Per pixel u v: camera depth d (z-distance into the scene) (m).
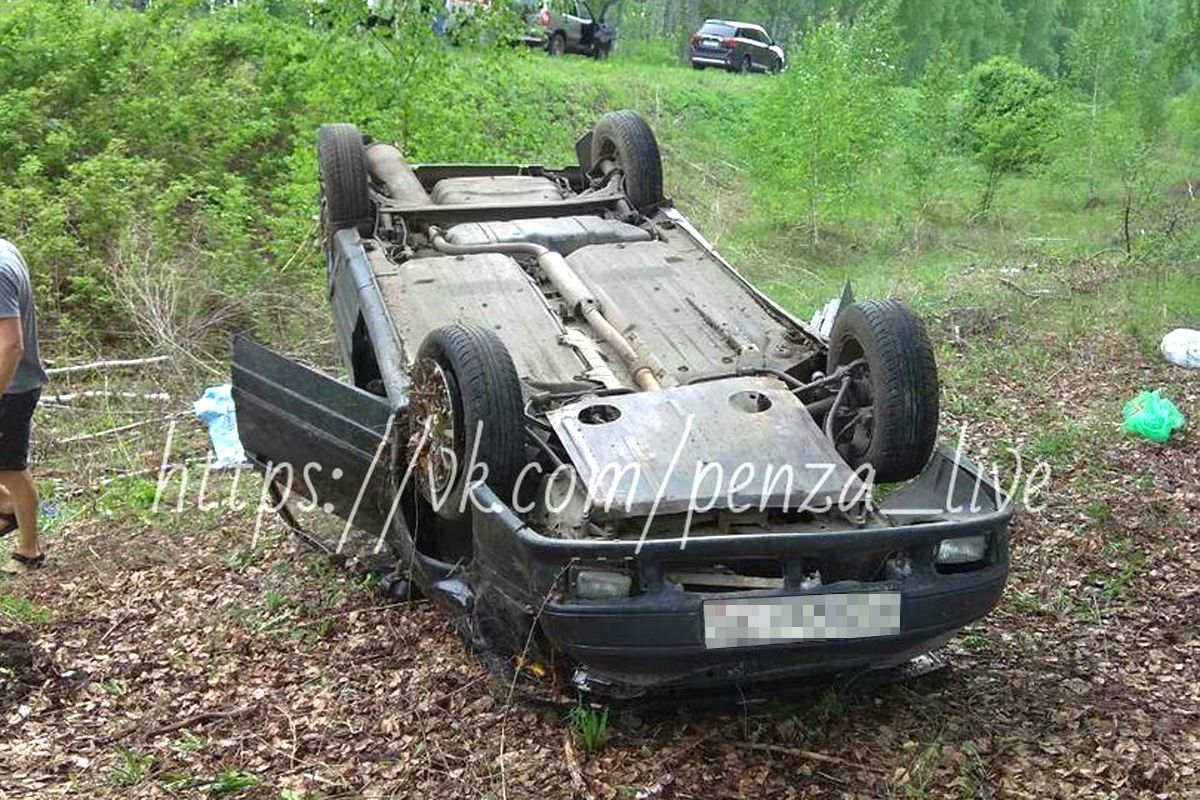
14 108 11.04
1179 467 6.89
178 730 4.34
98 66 11.93
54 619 5.33
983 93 16.52
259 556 5.96
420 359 4.68
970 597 4.04
